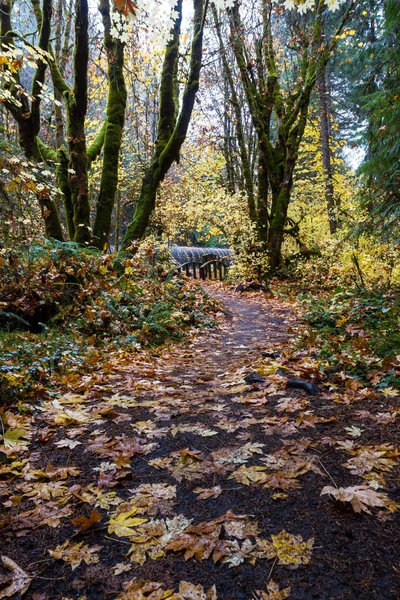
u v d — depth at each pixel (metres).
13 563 1.55
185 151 19.12
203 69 17.12
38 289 6.01
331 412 2.78
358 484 1.91
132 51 11.38
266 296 11.59
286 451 2.27
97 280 6.82
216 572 1.46
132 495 1.98
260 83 14.45
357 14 13.08
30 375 3.63
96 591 1.42
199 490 1.98
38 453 2.45
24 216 6.27
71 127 8.05
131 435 2.64
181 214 16.72
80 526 1.76
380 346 4.07
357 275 11.05
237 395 3.38
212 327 7.81
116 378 4.10
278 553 1.52
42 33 7.72
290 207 17.52
